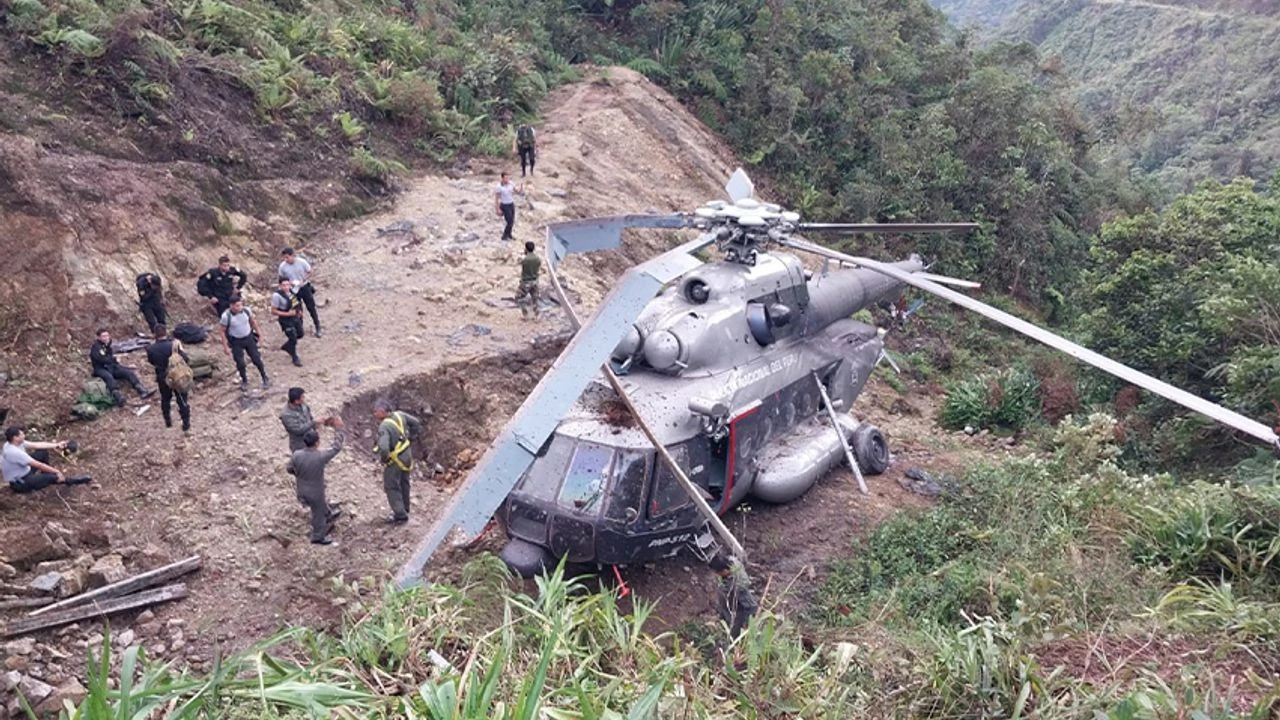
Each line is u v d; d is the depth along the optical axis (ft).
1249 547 29.37
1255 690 21.01
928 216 85.20
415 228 57.16
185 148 52.80
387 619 19.62
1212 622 24.45
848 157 90.22
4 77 47.80
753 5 99.30
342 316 47.29
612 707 17.35
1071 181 97.14
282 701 15.43
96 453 35.37
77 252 43.45
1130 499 34.32
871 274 46.83
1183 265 57.67
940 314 78.02
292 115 60.70
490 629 22.17
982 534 35.58
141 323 44.16
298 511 33.19
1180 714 17.89
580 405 32.96
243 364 39.40
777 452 38.42
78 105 49.85
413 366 42.29
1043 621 24.27
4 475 31.48
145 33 54.13
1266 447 44.01
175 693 15.57
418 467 38.60
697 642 29.53
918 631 25.98
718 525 28.53
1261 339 49.26
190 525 31.96
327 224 56.80
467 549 32.81
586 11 101.76
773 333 37.42
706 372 34.63
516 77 81.61
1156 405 53.72
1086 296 63.21
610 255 61.31
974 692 19.90
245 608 28.89
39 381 38.83
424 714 15.83
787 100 88.63
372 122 67.51
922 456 47.70
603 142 77.66
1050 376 62.95
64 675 25.57
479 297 50.03
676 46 95.04
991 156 90.58
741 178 38.93
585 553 30.25
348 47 70.38
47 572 29.04
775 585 33.76
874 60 98.27
